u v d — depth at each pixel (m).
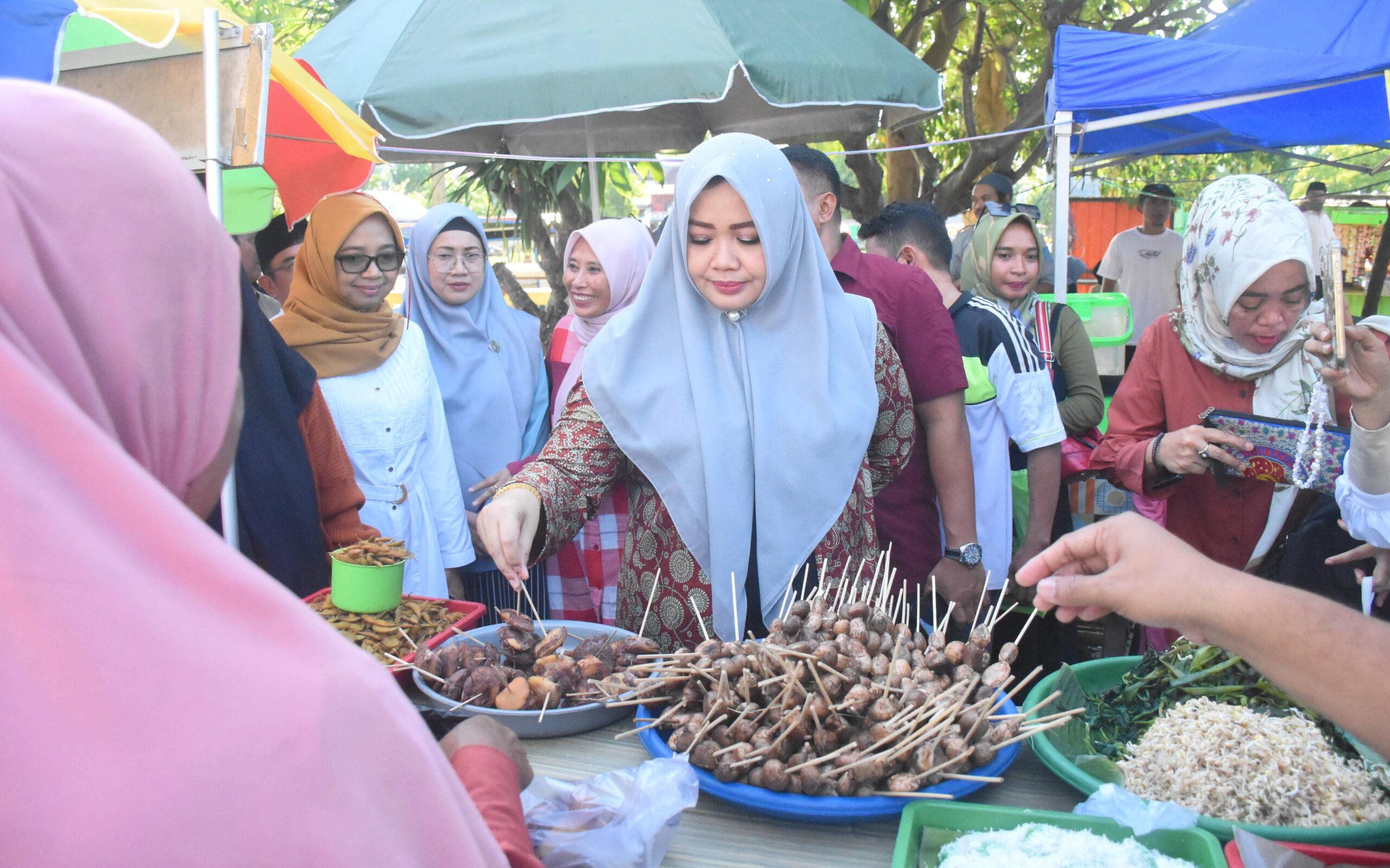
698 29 3.53
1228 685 1.61
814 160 2.66
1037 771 1.52
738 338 1.89
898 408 2.06
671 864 1.27
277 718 0.62
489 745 1.04
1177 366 2.45
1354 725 0.95
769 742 1.37
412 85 3.60
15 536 0.58
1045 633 2.98
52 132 0.67
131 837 0.59
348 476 2.35
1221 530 2.42
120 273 0.68
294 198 3.06
